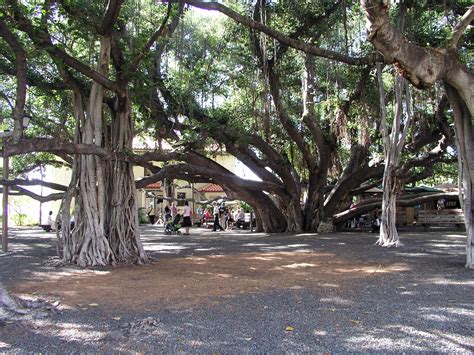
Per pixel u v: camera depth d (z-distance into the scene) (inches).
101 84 419.8
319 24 594.2
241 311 231.0
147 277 342.0
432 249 516.7
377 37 301.0
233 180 768.3
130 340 186.1
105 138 454.9
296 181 854.5
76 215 431.5
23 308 232.7
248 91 751.7
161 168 700.0
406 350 170.7
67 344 182.5
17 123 333.1
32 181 539.2
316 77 749.9
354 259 434.0
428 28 550.3
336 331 195.2
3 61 514.6
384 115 593.6
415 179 919.7
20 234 893.8
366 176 839.7
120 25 464.1
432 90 671.8
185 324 207.8
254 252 505.7
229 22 660.1
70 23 390.6
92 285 308.8
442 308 232.2
